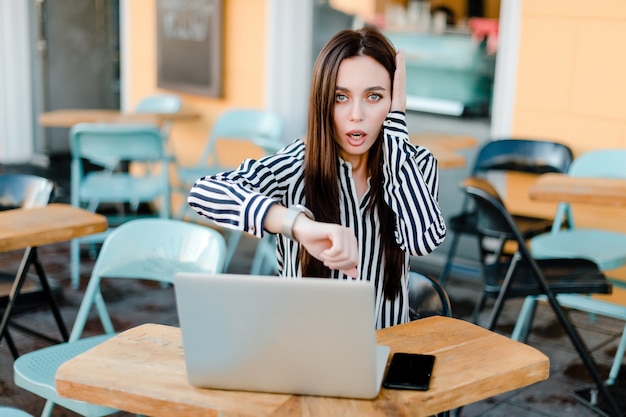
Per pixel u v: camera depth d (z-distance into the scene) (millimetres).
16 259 5508
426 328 1913
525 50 4609
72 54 8625
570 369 3746
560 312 3238
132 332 1925
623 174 4035
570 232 4191
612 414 3223
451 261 4734
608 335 4188
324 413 1513
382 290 1975
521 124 4684
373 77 1806
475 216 4453
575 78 4438
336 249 1572
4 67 8508
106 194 5055
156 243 2775
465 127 5066
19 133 8625
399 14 5262
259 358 1555
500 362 1724
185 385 1648
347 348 1506
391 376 1637
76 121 5758
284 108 5914
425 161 1985
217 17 6070
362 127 1815
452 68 5070
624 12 4211
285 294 1481
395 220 1937
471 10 4914
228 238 6078
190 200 1781
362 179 1938
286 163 1917
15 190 3578
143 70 6953
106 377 1691
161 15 6566
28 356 2697
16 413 2105
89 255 5586
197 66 6316
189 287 1520
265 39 5848
